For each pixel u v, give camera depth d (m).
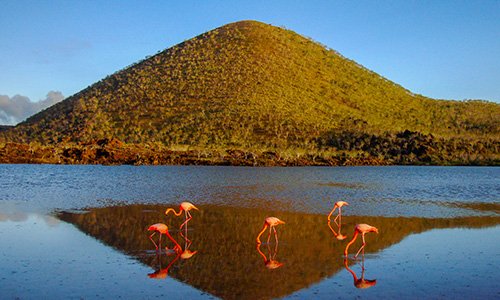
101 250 15.74
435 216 23.78
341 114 120.00
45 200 28.83
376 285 12.35
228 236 18.17
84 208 25.31
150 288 11.98
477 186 42.16
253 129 100.62
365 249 16.30
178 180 45.41
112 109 122.00
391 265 14.26
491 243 17.34
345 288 12.09
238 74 133.00
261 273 13.30
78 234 18.28
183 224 20.44
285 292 11.78
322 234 18.78
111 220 21.48
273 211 24.64
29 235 18.06
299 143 95.06
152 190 35.19
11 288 11.88
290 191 35.28
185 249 16.02
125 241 17.16
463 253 15.75
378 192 35.75
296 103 120.38
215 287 12.10
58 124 120.94
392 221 22.08
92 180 44.91
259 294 11.62
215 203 27.73
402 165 83.31
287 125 103.69
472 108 159.75
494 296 11.58
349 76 158.75
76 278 12.70
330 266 14.10
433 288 12.11
